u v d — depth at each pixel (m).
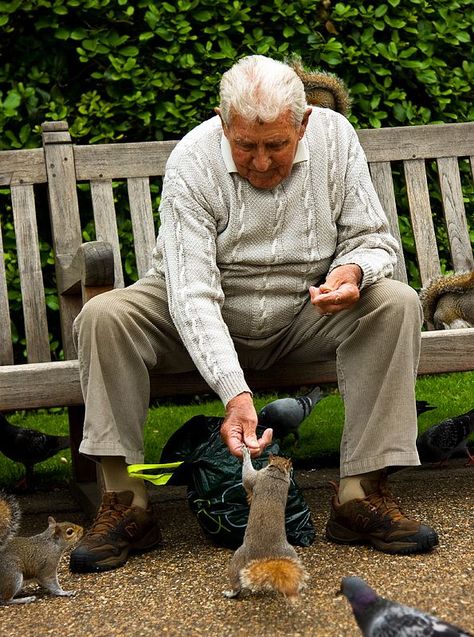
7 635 3.12
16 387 3.94
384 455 3.71
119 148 5.00
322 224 3.98
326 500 4.60
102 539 3.68
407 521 3.69
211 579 3.50
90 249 3.93
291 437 5.79
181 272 3.81
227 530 3.80
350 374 3.84
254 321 4.02
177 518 4.42
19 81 6.62
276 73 3.62
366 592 2.44
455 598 3.20
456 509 4.26
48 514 4.72
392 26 6.73
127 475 3.81
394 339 3.72
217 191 3.89
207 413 6.34
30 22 6.57
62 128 4.98
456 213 5.28
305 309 4.07
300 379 4.23
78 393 4.00
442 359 4.22
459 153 5.29
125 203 6.31
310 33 6.74
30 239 4.89
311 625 3.04
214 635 3.01
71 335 4.71
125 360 3.78
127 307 3.83
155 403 6.94
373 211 4.03
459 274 5.34
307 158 3.93
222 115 3.71
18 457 5.09
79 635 3.08
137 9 6.61
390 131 5.22
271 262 3.95
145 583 3.51
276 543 3.22
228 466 3.84
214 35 6.62
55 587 3.44
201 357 3.67
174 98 6.73
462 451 5.34
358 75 6.90
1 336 4.82
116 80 6.53
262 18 6.80
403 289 3.76
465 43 6.98
